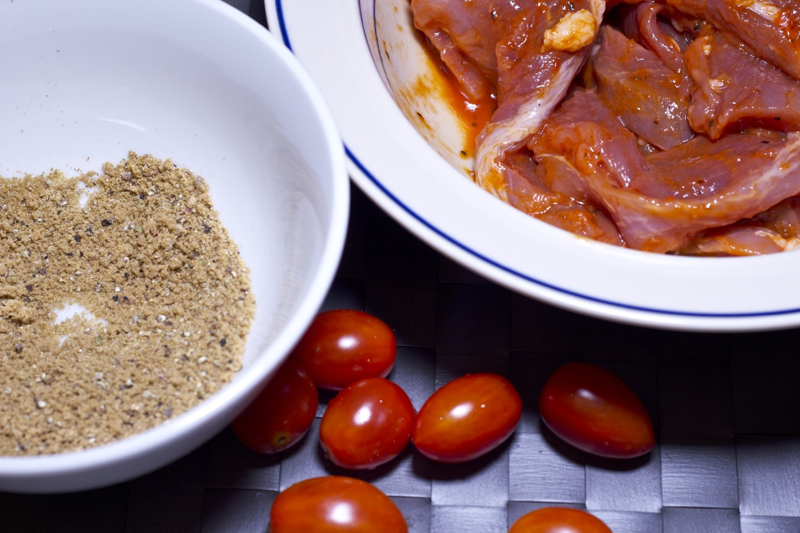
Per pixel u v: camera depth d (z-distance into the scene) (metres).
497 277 0.41
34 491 0.39
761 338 0.46
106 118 0.46
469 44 0.49
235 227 0.45
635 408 0.44
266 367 0.38
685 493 0.44
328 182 0.41
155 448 0.37
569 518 0.42
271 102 0.43
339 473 0.44
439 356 0.46
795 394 0.45
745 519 0.44
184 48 0.44
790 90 0.45
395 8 0.49
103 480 0.38
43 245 0.44
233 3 0.49
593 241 0.42
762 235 0.45
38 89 0.45
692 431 0.45
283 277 0.43
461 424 0.43
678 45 0.48
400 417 0.43
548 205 0.46
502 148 0.47
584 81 0.49
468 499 0.44
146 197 0.45
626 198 0.44
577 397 0.43
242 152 0.45
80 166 0.46
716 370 0.46
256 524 0.43
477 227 0.42
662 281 0.41
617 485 0.44
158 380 0.41
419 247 0.47
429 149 0.43
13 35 0.44
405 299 0.46
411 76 0.50
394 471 0.44
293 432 0.43
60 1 0.43
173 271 0.44
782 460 0.45
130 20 0.44
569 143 0.46
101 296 0.44
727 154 0.45
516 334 0.46
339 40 0.44
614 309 0.41
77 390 0.41
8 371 0.42
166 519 0.43
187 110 0.45
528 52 0.47
